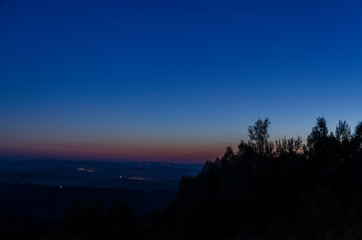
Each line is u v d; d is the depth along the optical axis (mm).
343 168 23625
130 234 17312
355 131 27672
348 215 15805
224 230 21641
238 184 26312
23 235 24953
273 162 25953
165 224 27625
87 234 15938
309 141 28562
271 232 17453
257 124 27797
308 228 15602
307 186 22125
